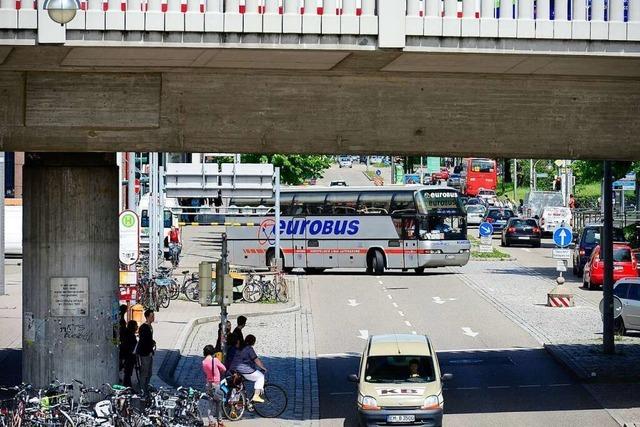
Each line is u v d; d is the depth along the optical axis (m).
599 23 27.84
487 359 43.31
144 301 55.38
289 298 61.88
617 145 31.84
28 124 30.05
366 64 29.23
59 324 31.81
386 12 27.14
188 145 30.69
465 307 57.75
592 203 120.44
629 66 29.30
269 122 30.81
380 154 31.81
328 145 31.12
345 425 32.88
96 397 31.81
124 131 30.42
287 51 27.41
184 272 60.34
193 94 30.48
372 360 32.78
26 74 29.89
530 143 31.69
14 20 26.47
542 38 27.67
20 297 57.34
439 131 31.34
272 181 66.19
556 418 33.25
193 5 26.98
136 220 44.62
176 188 66.12
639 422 32.25
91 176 31.78
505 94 31.38
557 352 43.31
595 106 31.69
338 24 27.11
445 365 42.12
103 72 29.98
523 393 36.97
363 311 56.94
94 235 31.88
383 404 31.27
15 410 28.69
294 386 38.69
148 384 33.34
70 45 26.73
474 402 35.66
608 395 36.41
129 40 26.84
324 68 29.83
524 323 51.94
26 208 31.94
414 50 27.45
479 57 28.22
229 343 34.72
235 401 33.47
